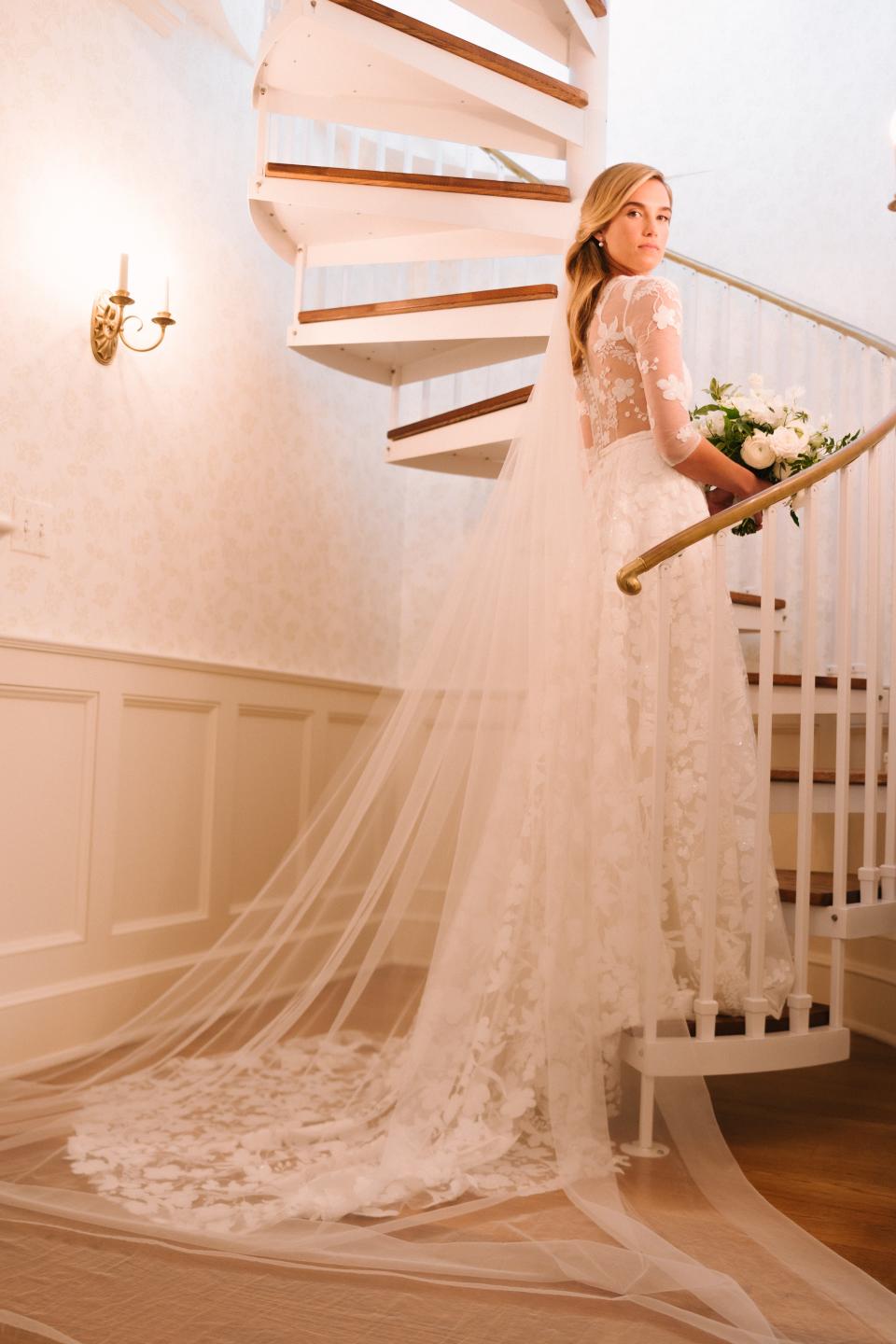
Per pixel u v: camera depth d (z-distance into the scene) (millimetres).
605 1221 1760
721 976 2303
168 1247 1674
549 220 3283
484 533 2533
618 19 4930
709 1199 1910
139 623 3152
